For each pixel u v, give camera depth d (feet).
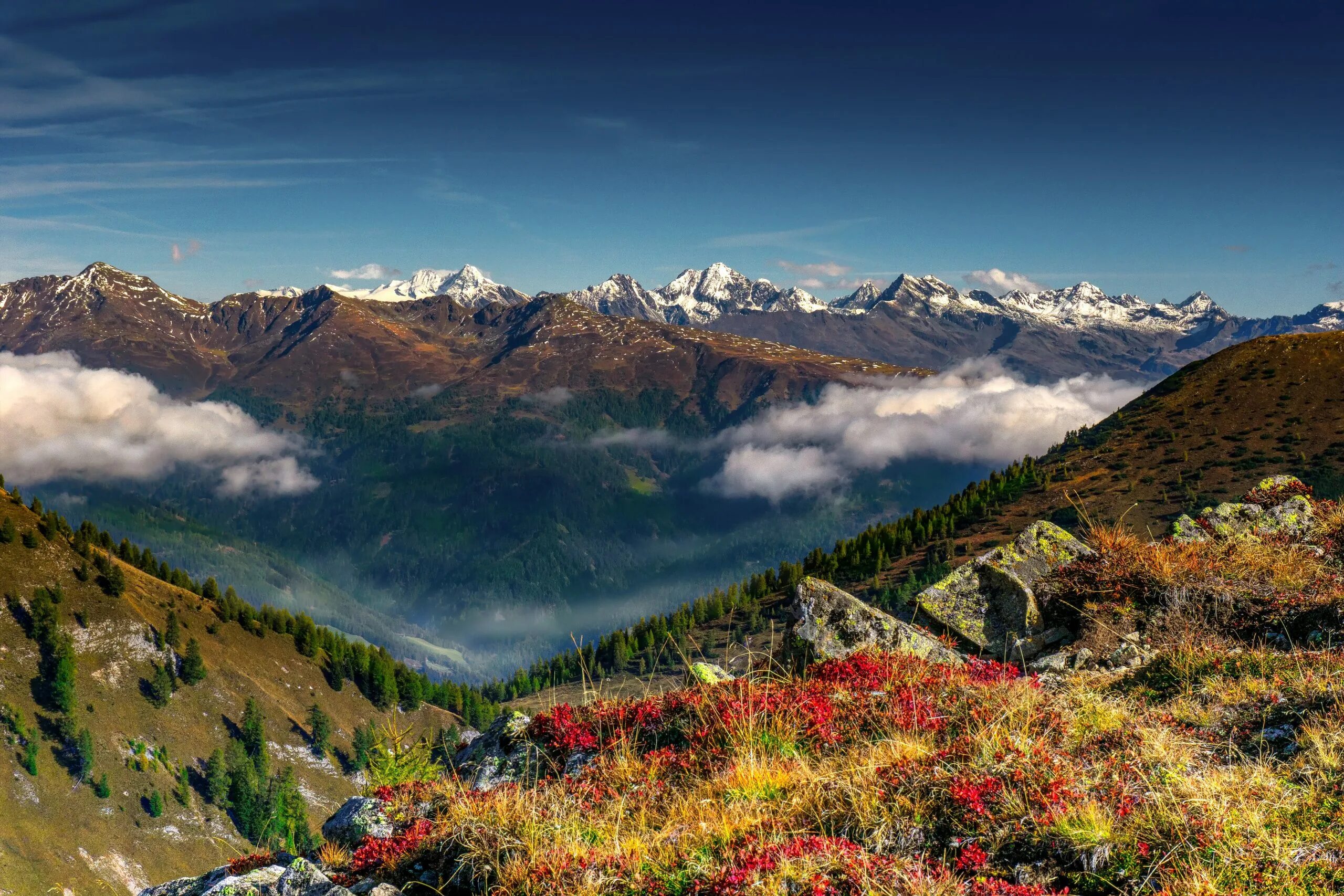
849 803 23.44
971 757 24.22
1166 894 17.10
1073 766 23.30
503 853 23.71
